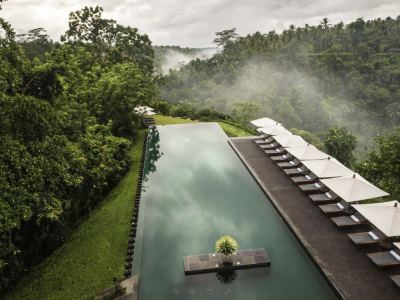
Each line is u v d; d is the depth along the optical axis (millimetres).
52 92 13438
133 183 18047
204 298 9492
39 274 11039
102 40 40406
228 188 17156
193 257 11125
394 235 10219
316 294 9523
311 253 10922
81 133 15203
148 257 11430
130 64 31422
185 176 19016
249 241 12211
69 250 12242
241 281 10180
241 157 21016
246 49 104562
